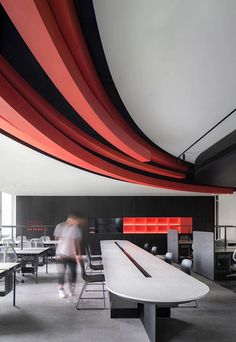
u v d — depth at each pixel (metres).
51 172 8.02
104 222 14.17
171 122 5.28
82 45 2.58
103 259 4.99
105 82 4.21
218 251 7.71
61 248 5.84
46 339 3.71
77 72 2.65
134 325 4.19
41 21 1.77
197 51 3.03
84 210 14.12
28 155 5.91
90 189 12.14
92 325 4.20
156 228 14.36
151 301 2.60
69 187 11.41
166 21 2.55
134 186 11.34
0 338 3.74
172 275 3.59
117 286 3.02
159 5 2.35
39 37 1.95
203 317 4.62
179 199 14.44
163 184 9.13
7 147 5.31
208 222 14.39
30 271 7.81
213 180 9.23
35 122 3.32
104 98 3.72
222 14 2.46
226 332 4.00
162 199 14.38
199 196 14.43
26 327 4.12
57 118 3.72
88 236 13.96
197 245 8.73
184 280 3.31
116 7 2.37
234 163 6.59
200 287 2.99
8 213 14.12
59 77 2.50
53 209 14.01
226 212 14.21
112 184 10.78
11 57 3.45
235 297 5.87
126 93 4.06
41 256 8.39
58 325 4.20
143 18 2.50
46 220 13.94
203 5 2.35
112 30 2.67
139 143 5.79
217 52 3.05
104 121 3.68
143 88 3.91
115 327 4.11
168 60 3.20
